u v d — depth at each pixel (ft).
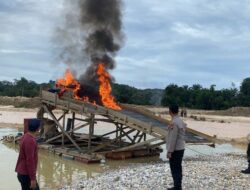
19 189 56.29
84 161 81.87
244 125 240.53
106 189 49.37
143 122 83.15
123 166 78.69
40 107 100.32
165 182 49.78
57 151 90.68
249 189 43.98
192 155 93.50
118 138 91.91
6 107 345.31
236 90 488.85
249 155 53.42
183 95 460.96
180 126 40.47
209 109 452.76
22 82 512.22
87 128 165.78
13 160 81.51
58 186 58.80
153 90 463.42
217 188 44.70
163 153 99.55
